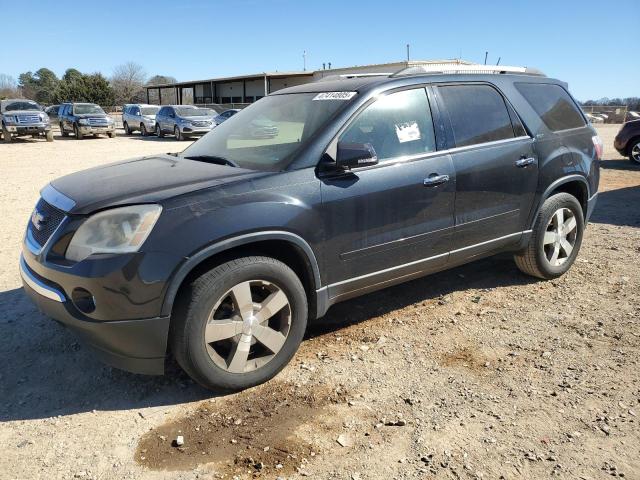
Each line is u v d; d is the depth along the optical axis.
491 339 3.93
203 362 3.10
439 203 3.97
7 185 10.92
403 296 4.77
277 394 3.27
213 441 2.84
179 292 3.06
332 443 2.81
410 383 3.36
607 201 8.81
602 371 3.46
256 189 3.25
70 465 2.68
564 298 4.64
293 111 4.00
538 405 3.11
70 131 29.58
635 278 5.06
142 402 3.21
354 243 3.62
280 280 3.30
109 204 3.03
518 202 4.51
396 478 2.55
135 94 79.75
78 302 3.01
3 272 5.39
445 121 4.10
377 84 3.87
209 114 28.14
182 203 3.05
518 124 4.54
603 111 41.78
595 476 2.54
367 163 3.45
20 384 3.42
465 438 2.83
